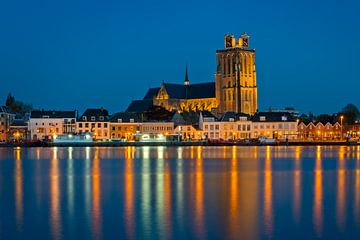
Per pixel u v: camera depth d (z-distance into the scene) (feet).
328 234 229.66
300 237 225.35
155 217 261.03
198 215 265.34
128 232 233.14
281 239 223.10
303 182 394.73
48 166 552.00
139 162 610.65
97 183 390.83
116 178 425.28
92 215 265.95
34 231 235.40
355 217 259.80
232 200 308.60
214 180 408.87
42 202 303.27
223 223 248.73
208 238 224.53
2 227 242.37
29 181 405.80
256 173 466.29
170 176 440.86
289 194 331.57
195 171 487.20
